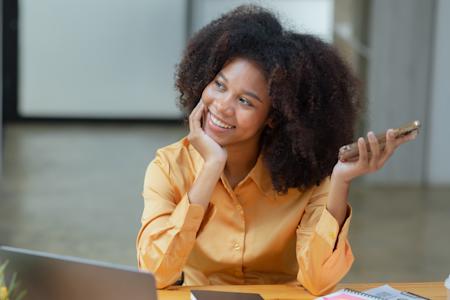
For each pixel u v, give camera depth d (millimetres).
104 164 8609
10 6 10773
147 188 2328
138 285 1587
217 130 2223
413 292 2217
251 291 2189
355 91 2361
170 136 10562
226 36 2203
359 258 5648
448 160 7938
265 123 2279
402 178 7922
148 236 2195
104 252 5566
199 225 2225
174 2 11172
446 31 7672
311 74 2221
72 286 1629
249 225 2332
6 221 6219
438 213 7004
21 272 1658
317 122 2260
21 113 11031
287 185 2309
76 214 6527
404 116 7707
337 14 7488
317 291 2182
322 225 2152
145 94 11320
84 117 11203
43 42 10984
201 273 2359
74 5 10992
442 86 7766
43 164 8445
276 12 2330
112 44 11156
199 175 2197
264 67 2172
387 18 7555
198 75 2314
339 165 2125
